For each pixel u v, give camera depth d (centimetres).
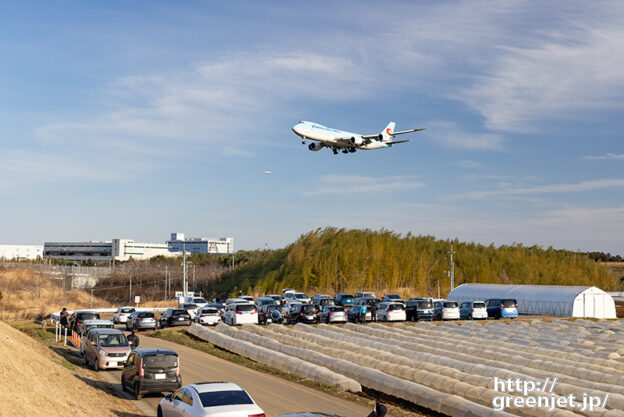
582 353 3003
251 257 14125
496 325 4584
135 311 5294
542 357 2831
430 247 10931
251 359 3042
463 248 10906
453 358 2905
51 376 2011
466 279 10050
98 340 2638
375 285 9400
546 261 11144
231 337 3788
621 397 1967
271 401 2028
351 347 3102
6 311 6606
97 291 10556
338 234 10362
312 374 2477
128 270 12138
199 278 11481
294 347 3083
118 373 2583
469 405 1866
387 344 3188
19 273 9619
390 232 10850
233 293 9538
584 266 11356
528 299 6303
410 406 2081
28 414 1359
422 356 2800
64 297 8719
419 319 5053
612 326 4481
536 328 4453
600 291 5947
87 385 2161
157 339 3997
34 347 2745
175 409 1511
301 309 4888
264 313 4878
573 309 5834
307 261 9419
